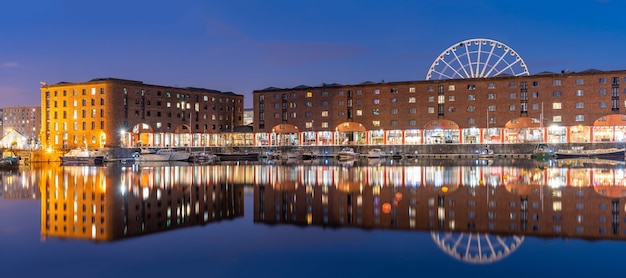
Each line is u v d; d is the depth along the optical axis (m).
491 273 16.28
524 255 18.30
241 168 79.94
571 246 19.64
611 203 31.59
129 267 17.11
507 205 30.84
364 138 145.25
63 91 149.00
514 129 132.00
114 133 142.88
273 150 149.50
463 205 30.95
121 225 24.80
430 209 29.36
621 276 15.88
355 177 55.53
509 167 74.81
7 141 171.62
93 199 35.94
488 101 134.00
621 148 119.44
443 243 20.23
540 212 27.92
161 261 17.83
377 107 144.12
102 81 143.88
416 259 17.86
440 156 129.62
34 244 20.52
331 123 148.50
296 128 152.75
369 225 24.23
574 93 127.38
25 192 41.22
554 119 128.62
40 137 153.25
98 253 18.98
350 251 19.00
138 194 39.19
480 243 20.25
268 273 16.38
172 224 24.97
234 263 17.52
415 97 140.50
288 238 21.33
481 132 134.00
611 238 21.03
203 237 21.67
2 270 16.81
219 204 32.59
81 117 146.25
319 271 16.53
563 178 51.53
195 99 165.38
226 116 176.12
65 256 18.58
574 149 122.25
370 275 16.11
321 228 23.52
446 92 137.62
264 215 27.62
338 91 148.12
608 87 125.06
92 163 110.88
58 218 27.11
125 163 110.88
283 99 154.62
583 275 16.00
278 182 49.75
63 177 60.84
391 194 37.34
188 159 122.38
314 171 68.75
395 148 137.00
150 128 151.38
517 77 131.38
